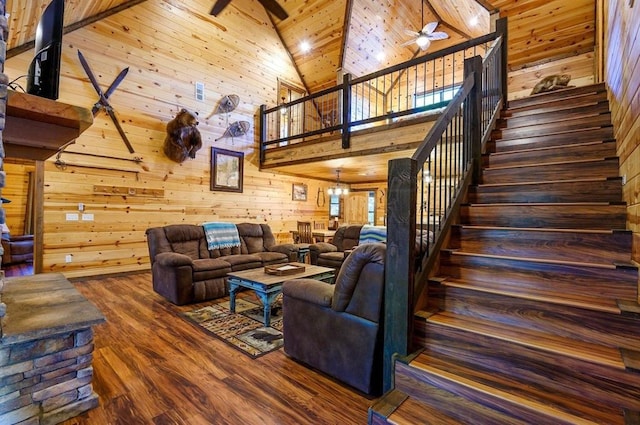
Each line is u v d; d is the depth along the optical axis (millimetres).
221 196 6684
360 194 9516
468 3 6309
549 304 1709
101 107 4961
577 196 2486
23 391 1678
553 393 1477
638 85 1877
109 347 2746
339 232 6383
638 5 1862
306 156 6254
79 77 4875
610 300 1704
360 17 6949
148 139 5621
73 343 1840
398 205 1870
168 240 4629
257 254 5328
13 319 1817
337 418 1859
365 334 2055
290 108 7477
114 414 1867
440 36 5887
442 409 1610
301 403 1997
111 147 5191
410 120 4738
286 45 7875
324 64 7828
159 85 5754
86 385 1889
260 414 1887
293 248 5715
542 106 3846
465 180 2867
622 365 1362
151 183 5660
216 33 6559
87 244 4969
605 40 3652
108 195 5172
